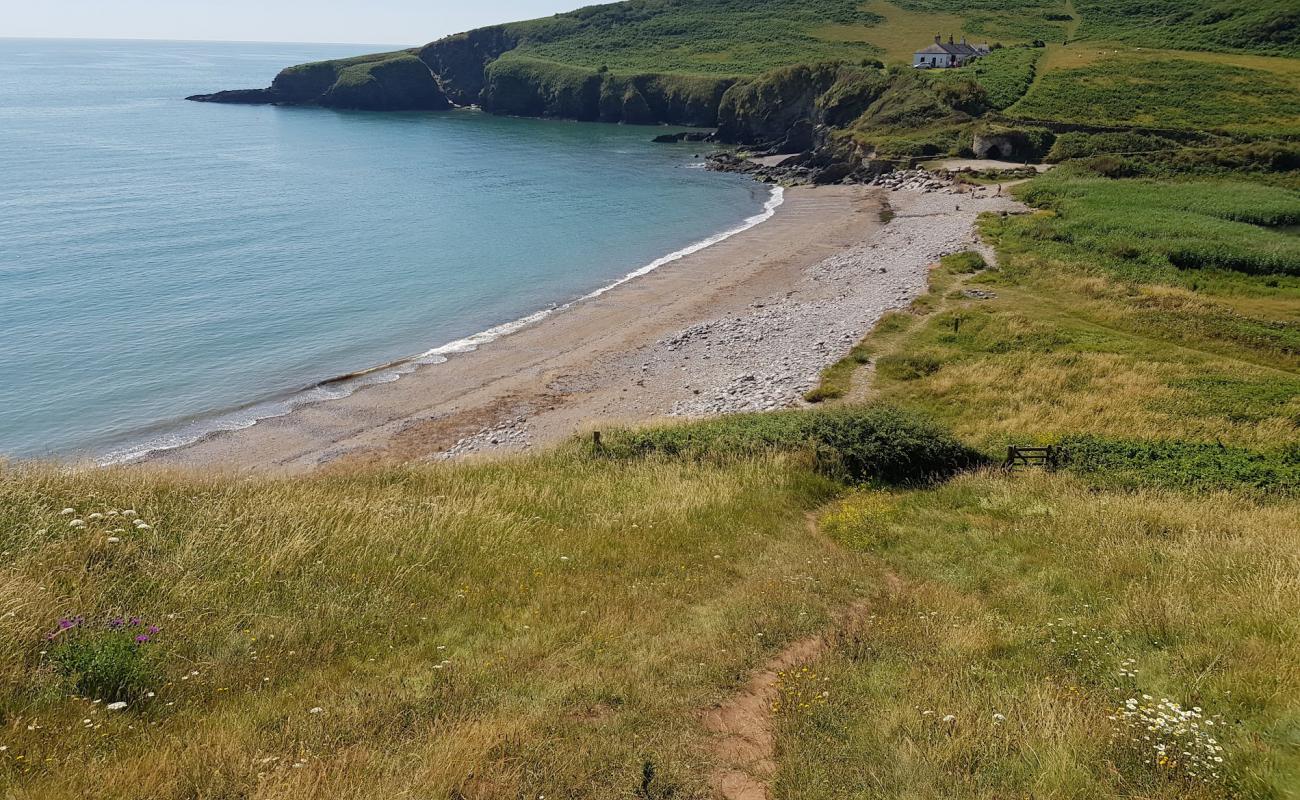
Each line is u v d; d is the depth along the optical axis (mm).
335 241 61312
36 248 55125
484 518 15688
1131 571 13562
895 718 8273
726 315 45219
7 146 98938
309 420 32594
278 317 44656
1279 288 45125
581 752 7754
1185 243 50812
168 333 41438
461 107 172875
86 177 81812
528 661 9914
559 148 117000
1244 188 69312
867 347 36844
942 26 159250
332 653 9875
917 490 20750
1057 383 31500
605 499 18266
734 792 7398
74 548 11375
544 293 50875
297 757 7367
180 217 66562
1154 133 86625
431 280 52719
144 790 6648
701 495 18406
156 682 8562
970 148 89688
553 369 38156
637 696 9039
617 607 11836
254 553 12422
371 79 163625
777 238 65062
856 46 151750
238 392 35156
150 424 31797
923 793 6965
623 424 27641
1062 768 6996
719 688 9422
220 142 112500
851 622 11648
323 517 14477
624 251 61969
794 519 17922
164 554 11938
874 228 66312
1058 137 87250
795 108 119438
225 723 7961
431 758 7348
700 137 127188
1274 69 105562
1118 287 43781
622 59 162125
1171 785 6801
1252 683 8539
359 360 39344
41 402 33125
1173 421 27469
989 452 24250
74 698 7891
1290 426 26953
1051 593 12844
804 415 25531
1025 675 9430
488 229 67500
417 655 10008
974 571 14188
